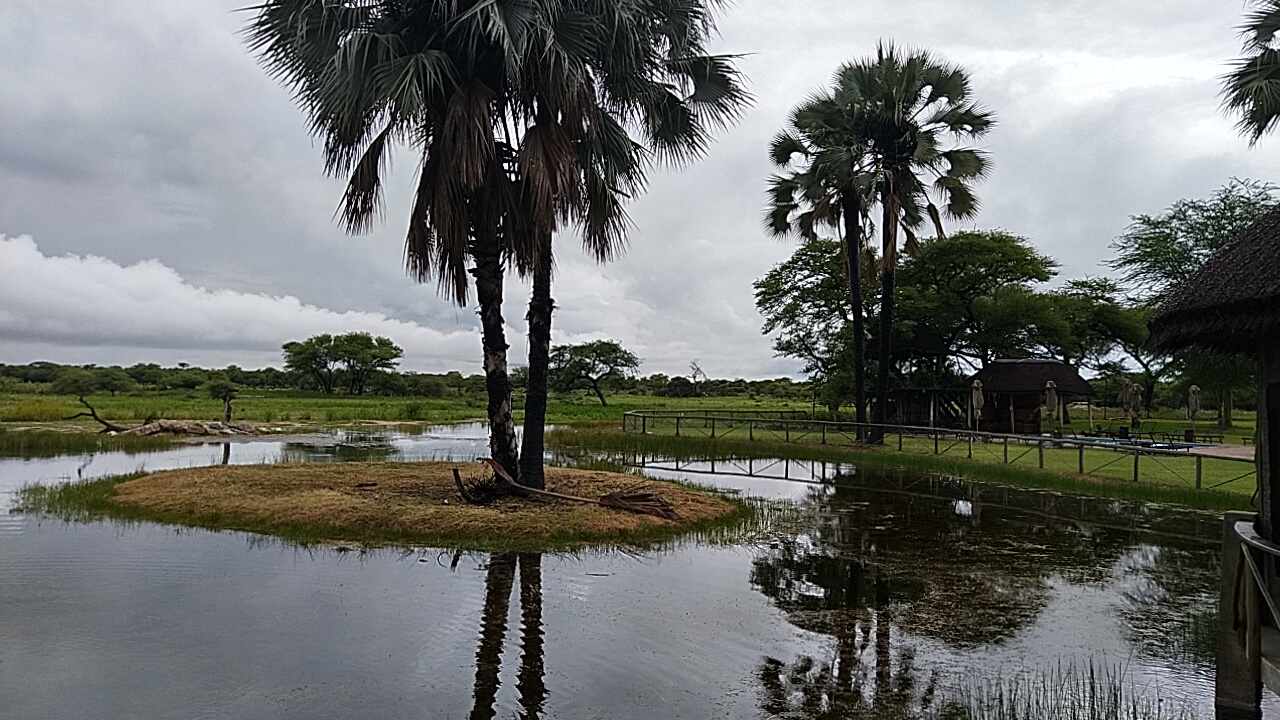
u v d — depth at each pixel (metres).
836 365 30.77
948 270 32.47
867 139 23.42
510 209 11.21
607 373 68.31
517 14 9.88
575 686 5.39
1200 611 7.48
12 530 10.10
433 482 13.51
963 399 29.03
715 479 17.38
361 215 11.21
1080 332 34.44
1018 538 10.90
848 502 14.02
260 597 7.27
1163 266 31.97
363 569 8.35
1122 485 14.70
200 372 89.88
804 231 25.19
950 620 7.10
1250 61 13.00
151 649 5.91
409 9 10.80
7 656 5.72
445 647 6.10
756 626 6.81
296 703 5.00
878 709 5.13
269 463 18.48
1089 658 6.19
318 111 10.62
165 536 9.80
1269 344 5.02
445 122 10.34
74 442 22.69
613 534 10.21
